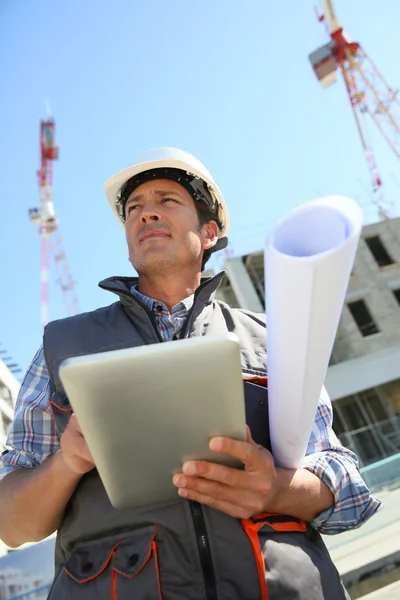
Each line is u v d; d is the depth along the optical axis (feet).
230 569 3.66
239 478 3.17
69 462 3.41
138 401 2.63
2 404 58.90
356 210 2.44
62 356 4.68
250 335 5.22
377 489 20.59
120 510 3.93
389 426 52.21
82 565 3.78
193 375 2.56
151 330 4.92
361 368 53.26
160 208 5.83
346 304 57.26
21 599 10.37
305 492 4.11
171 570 3.64
